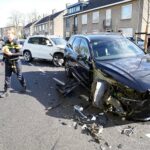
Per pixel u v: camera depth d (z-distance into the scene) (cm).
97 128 483
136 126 498
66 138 452
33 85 859
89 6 4341
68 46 957
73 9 4909
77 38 861
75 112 577
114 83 518
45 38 1475
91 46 694
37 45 1495
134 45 738
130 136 458
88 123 513
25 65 1412
